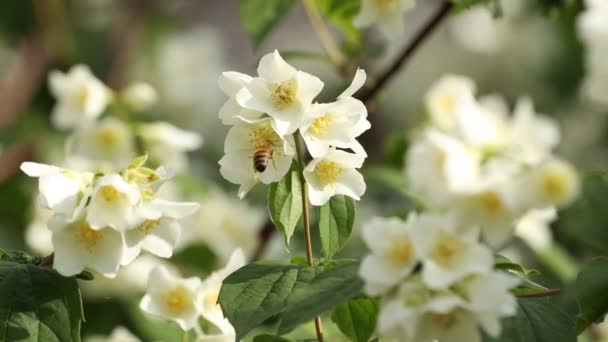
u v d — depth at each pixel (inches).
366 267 34.6
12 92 68.1
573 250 53.4
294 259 37.8
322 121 36.2
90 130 51.4
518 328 36.4
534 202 35.6
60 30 70.9
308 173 36.3
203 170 68.3
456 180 35.9
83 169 51.3
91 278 37.3
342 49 48.3
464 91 52.1
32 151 64.1
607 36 42.9
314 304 34.6
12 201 57.4
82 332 47.8
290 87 35.9
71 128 65.4
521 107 41.3
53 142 64.3
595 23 43.0
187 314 38.8
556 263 50.6
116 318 47.8
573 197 35.7
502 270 37.1
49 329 36.3
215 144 70.9
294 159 36.7
